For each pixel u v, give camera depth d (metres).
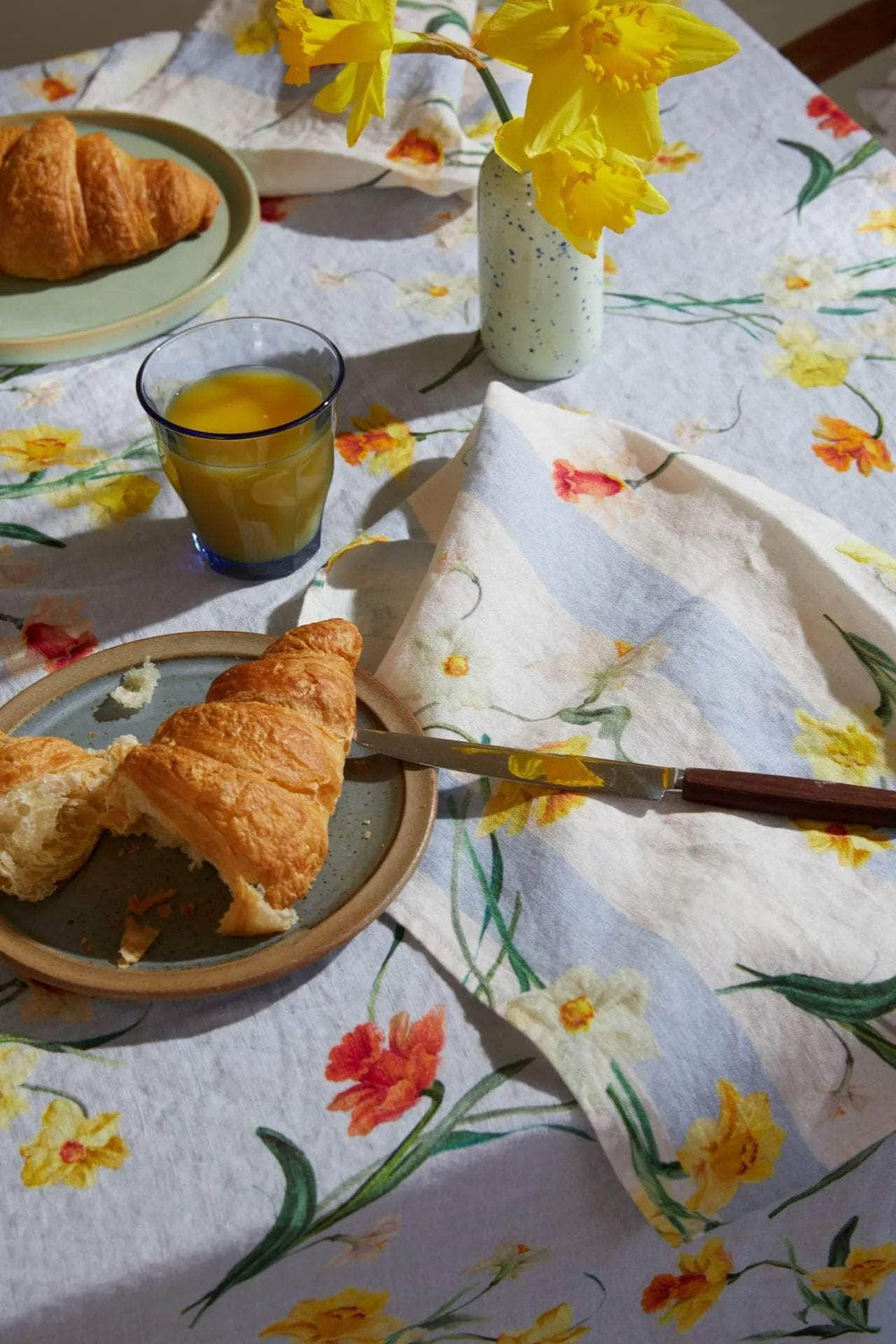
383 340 0.88
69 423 0.84
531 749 0.68
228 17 1.01
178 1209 0.57
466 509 0.74
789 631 0.72
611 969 0.61
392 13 0.69
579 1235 0.61
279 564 0.76
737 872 0.63
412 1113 0.59
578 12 0.66
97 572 0.77
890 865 0.64
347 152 0.94
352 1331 0.61
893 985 0.60
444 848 0.65
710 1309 0.66
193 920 0.62
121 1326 0.57
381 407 0.84
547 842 0.65
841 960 0.61
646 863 0.64
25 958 0.61
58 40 1.78
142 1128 0.59
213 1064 0.60
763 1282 0.65
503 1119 0.59
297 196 0.97
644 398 0.84
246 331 0.77
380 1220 0.58
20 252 0.87
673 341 0.87
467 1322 0.62
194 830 0.61
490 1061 0.60
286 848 0.60
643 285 0.90
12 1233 0.57
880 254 0.92
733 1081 0.59
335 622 0.68
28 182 0.86
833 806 0.65
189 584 0.77
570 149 0.68
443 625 0.71
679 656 0.70
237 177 0.92
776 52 1.05
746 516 0.75
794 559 0.74
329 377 0.76
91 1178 0.58
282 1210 0.57
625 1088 0.58
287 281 0.91
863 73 1.89
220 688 0.66
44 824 0.62
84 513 0.80
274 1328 0.60
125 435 0.84
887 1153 0.62
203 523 0.74
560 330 0.82
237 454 0.71
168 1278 0.56
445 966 0.62
